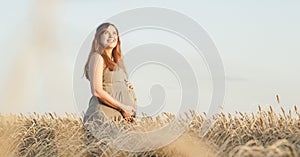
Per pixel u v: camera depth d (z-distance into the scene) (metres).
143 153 6.77
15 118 9.64
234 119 7.02
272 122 6.71
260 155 4.70
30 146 8.02
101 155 6.79
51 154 7.58
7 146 8.20
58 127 8.32
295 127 6.41
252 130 6.56
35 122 9.09
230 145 6.08
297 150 5.08
